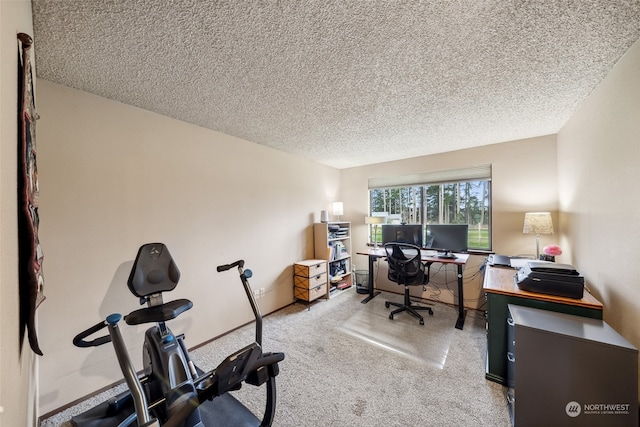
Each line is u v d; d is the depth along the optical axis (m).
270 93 1.89
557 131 2.78
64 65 1.49
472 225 3.47
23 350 0.81
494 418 1.56
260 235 3.17
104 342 1.43
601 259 1.76
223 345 2.47
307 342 2.50
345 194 4.74
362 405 1.68
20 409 0.77
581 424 1.31
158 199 2.21
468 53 1.44
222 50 1.39
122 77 1.64
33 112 1.05
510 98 2.01
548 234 2.82
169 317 1.60
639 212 1.33
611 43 1.35
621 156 1.49
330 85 1.79
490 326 1.91
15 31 0.69
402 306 3.22
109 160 1.93
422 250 3.76
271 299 3.29
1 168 0.52
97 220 1.86
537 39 1.32
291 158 3.69
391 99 2.01
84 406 1.71
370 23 1.20
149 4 1.06
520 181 3.05
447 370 2.03
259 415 1.60
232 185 2.85
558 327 1.42
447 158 3.60
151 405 1.21
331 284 4.07
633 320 1.38
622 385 1.23
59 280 1.69
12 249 0.64
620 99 1.50
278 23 1.19
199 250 2.51
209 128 2.62
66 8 1.06
